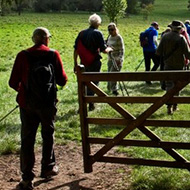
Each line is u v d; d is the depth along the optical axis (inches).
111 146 222.1
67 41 1307.8
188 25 613.3
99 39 369.1
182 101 202.4
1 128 335.3
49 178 231.5
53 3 3393.2
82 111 223.6
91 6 3526.1
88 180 226.8
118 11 1592.0
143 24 2306.8
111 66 465.1
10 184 226.8
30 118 216.7
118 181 221.3
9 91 537.3
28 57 211.5
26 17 2650.1
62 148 290.0
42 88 209.6
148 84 559.8
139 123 212.5
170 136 307.3
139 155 263.1
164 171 227.3
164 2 4478.3
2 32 1566.2
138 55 968.9
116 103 216.4
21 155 218.2
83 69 219.0
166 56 370.6
